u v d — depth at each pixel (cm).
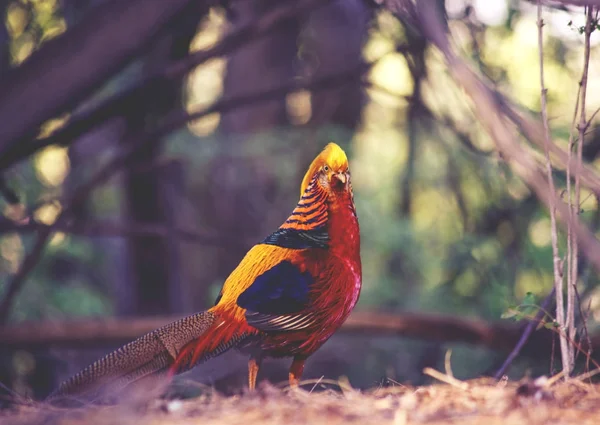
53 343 1228
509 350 1198
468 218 1531
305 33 2014
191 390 801
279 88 1213
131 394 611
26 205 1433
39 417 583
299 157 1873
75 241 1759
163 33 813
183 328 668
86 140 1912
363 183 2377
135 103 1016
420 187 2050
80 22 772
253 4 1343
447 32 595
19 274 1245
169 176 1761
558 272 677
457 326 1225
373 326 1233
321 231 700
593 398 573
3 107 758
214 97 2197
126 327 1239
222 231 2162
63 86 764
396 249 1900
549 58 1240
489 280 1379
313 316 686
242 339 683
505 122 540
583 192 857
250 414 565
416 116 1681
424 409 554
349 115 2009
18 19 1292
